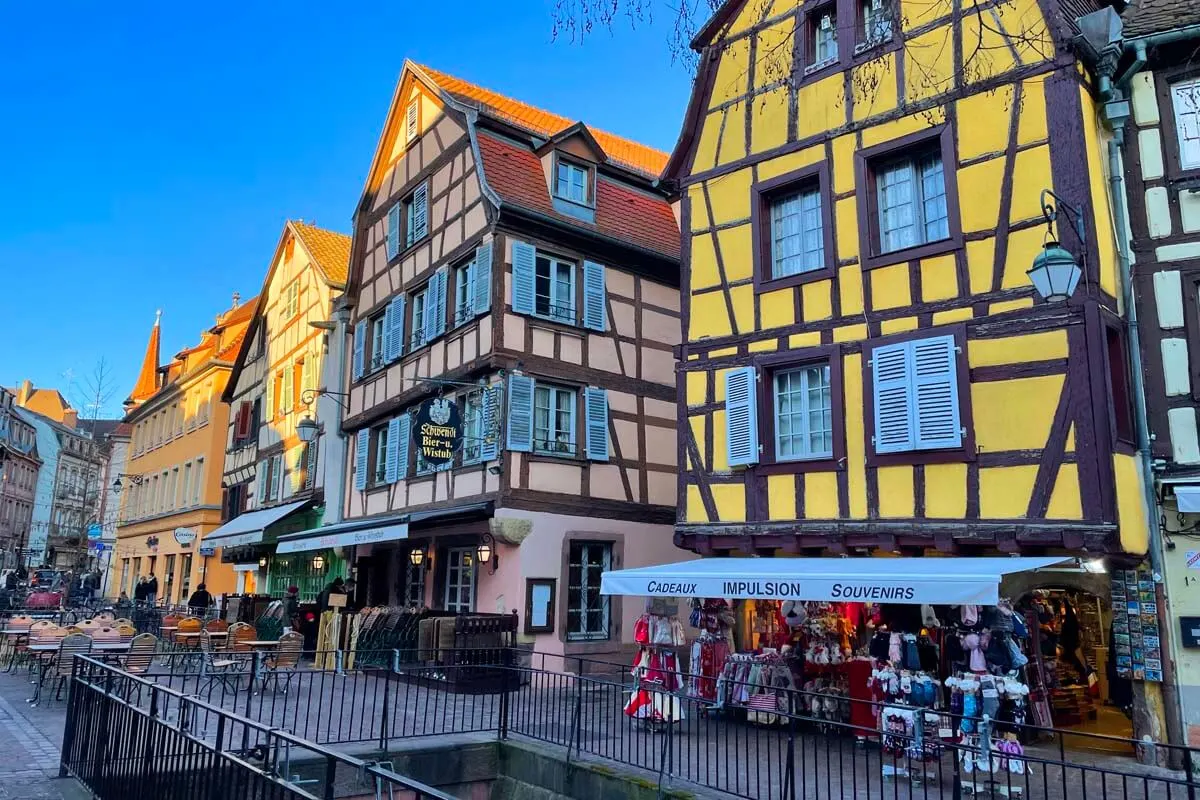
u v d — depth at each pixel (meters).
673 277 16.78
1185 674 8.17
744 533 10.65
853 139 10.57
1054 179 8.90
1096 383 8.26
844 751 8.78
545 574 13.54
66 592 28.08
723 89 12.13
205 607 21.00
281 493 22.38
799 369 10.75
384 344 17.91
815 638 10.20
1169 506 8.53
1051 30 9.11
